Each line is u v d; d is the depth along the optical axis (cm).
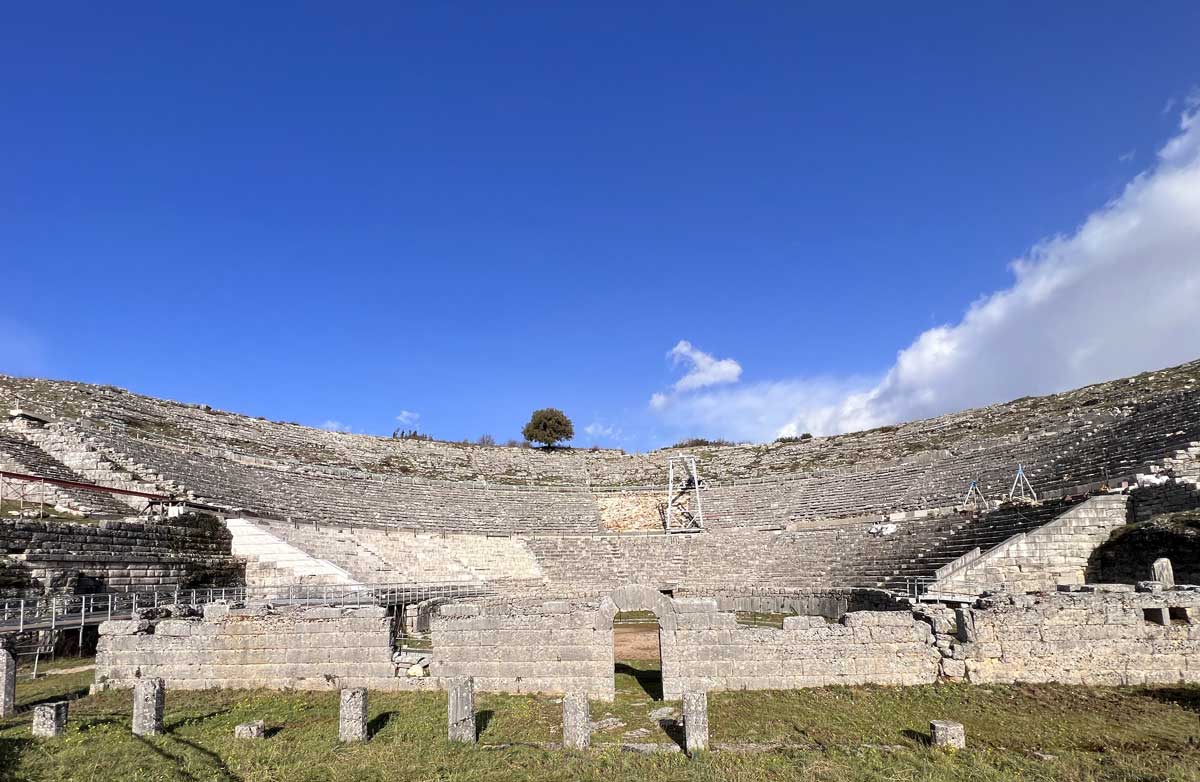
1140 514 2700
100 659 1895
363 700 1370
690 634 1783
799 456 6838
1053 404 5425
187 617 2173
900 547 3681
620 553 5025
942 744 1243
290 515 4288
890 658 1755
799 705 1577
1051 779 1067
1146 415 3647
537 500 6253
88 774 1146
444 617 1872
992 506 3544
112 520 3105
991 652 1734
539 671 1811
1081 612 1747
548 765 1188
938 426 6219
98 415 4912
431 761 1212
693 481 6694
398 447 7250
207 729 1455
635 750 1277
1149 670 1706
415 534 4744
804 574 4044
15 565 2286
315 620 1886
